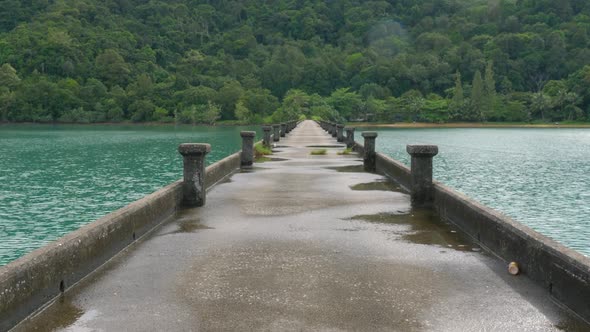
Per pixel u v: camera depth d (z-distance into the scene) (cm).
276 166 1889
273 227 862
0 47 16675
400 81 17900
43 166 4003
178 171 3647
